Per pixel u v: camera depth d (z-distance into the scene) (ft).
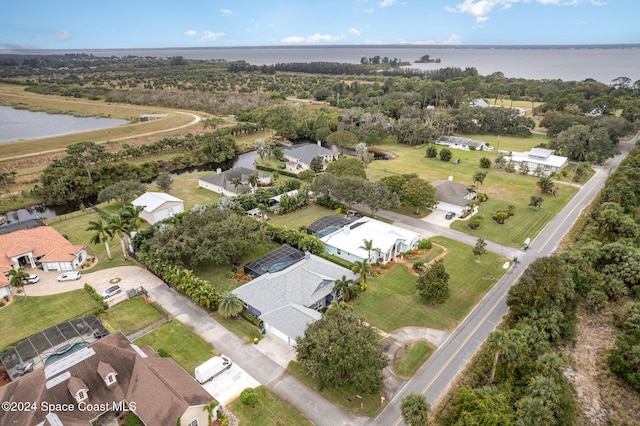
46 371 128.67
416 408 114.93
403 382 145.48
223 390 141.08
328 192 306.14
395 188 301.43
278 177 388.78
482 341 166.50
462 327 175.73
